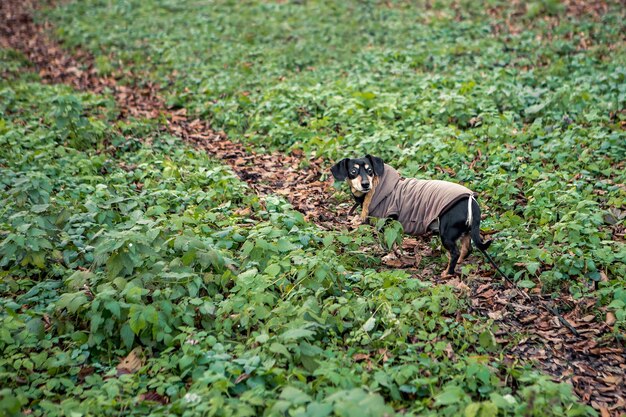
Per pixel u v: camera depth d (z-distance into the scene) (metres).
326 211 7.71
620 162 8.26
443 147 8.55
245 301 5.19
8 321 4.91
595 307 5.48
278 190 8.34
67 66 13.97
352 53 14.11
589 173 7.91
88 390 4.44
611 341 5.12
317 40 14.97
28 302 5.52
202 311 5.04
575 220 6.45
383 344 4.87
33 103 11.11
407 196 6.22
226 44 14.94
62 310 5.21
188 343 4.71
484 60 12.59
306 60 13.84
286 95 11.28
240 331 5.09
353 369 4.52
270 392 4.19
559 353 5.02
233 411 3.94
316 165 9.04
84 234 6.40
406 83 11.68
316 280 5.41
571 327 5.28
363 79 11.71
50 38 15.59
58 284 5.72
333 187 8.19
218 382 4.18
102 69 13.36
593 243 6.12
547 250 6.17
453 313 5.42
